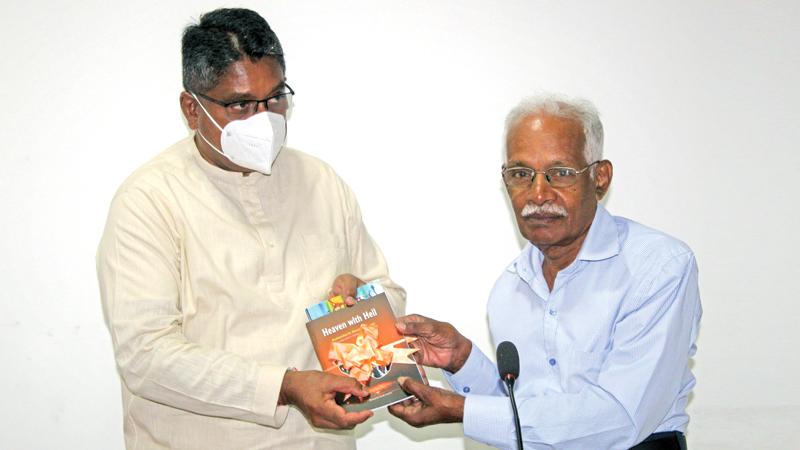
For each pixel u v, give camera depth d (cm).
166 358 187
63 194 284
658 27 296
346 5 291
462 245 296
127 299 192
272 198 210
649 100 297
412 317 208
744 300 299
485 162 295
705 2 296
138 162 286
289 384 186
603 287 191
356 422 179
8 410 283
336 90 292
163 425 202
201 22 198
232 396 186
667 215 298
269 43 196
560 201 181
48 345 284
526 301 206
